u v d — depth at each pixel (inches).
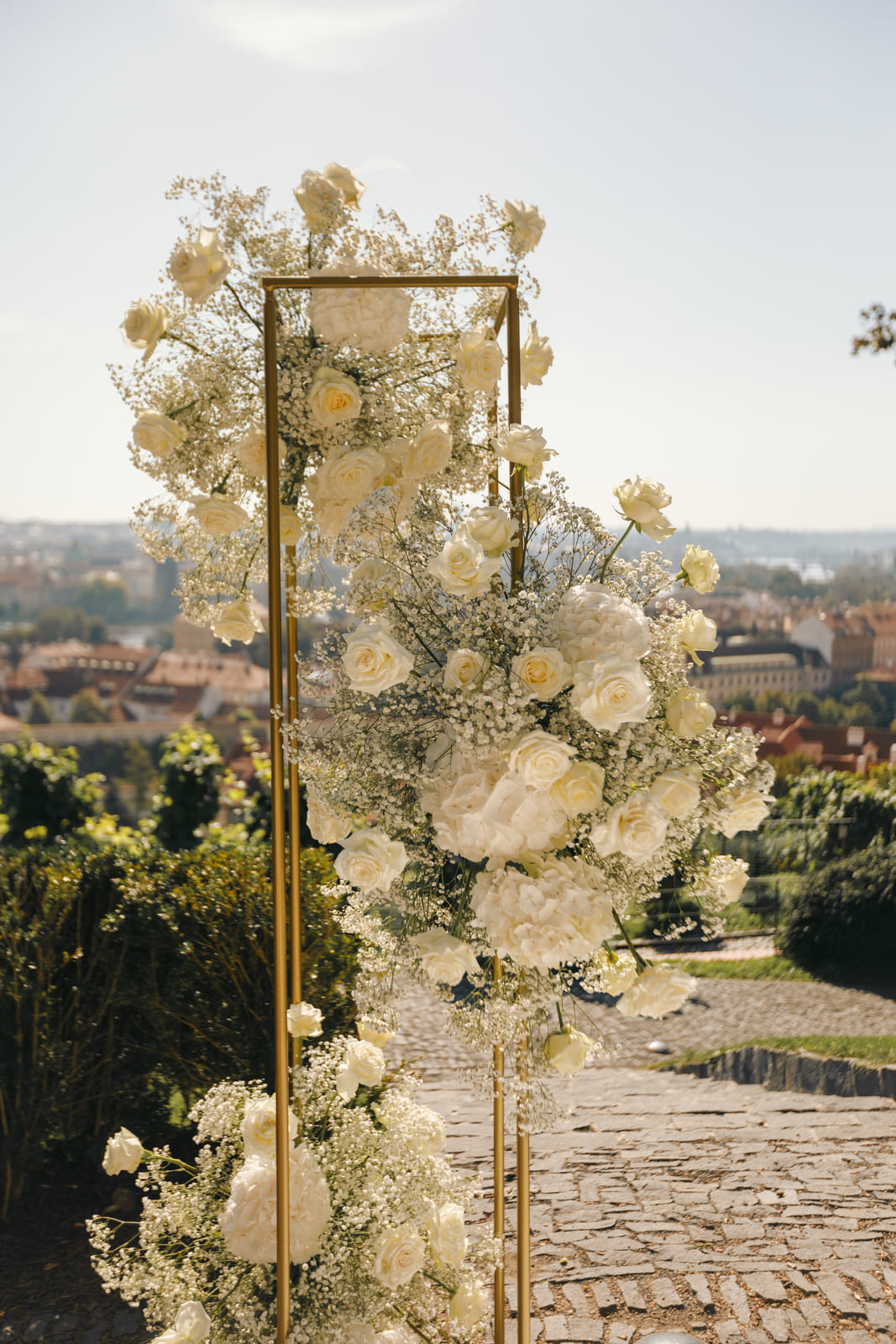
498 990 70.5
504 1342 95.7
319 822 81.4
